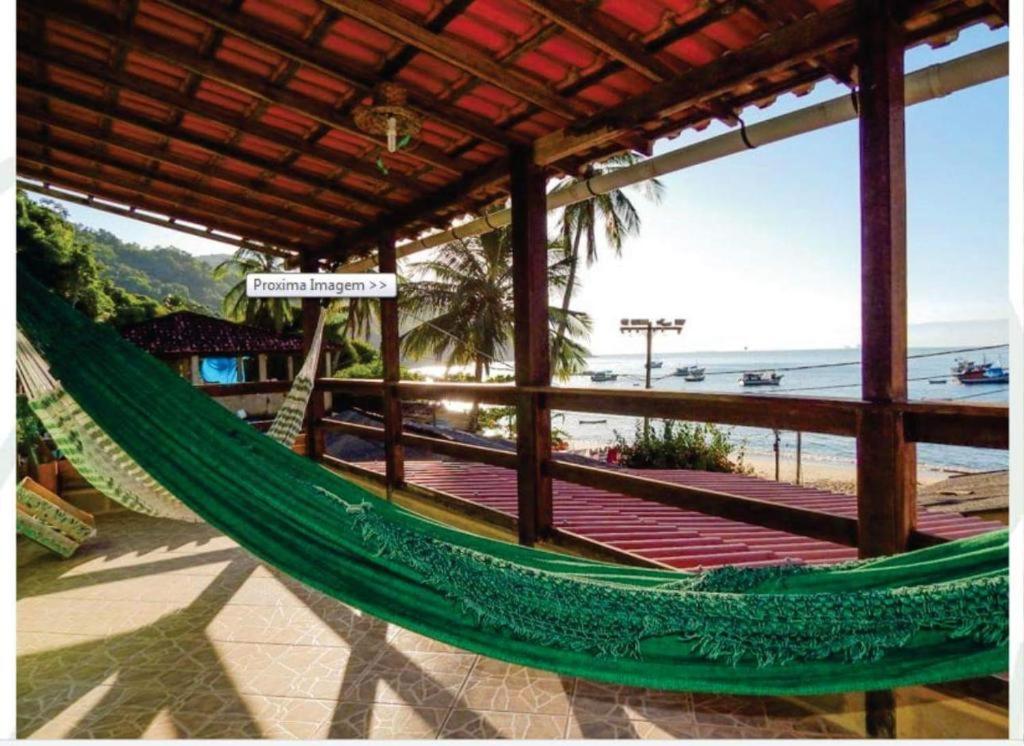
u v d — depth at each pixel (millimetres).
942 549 1707
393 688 2480
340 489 2203
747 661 1736
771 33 2303
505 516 3908
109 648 2826
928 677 1560
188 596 3436
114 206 5117
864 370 2080
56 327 2066
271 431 4391
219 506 1974
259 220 5375
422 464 6379
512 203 3607
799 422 2291
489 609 1906
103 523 4934
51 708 2338
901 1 1968
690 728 2211
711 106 2682
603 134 3018
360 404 14633
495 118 3299
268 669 2635
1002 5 1944
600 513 4164
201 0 2441
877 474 2027
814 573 1865
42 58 2885
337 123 3246
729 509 2547
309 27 2613
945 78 2152
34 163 4277
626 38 2451
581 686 2492
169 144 3994
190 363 13766
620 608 1837
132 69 3096
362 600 1924
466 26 2477
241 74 2965
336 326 21172
